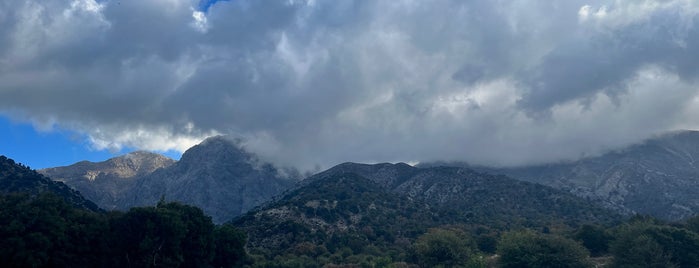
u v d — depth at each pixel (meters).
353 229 144.75
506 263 93.62
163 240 80.94
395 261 109.44
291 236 129.50
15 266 68.31
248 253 113.38
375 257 110.31
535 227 151.75
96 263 78.50
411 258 107.44
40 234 71.12
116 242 79.44
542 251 91.56
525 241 94.94
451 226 151.88
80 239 77.12
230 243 94.25
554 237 95.31
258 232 134.25
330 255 116.38
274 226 136.38
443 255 102.81
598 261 101.75
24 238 70.19
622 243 93.00
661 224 114.56
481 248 121.19
